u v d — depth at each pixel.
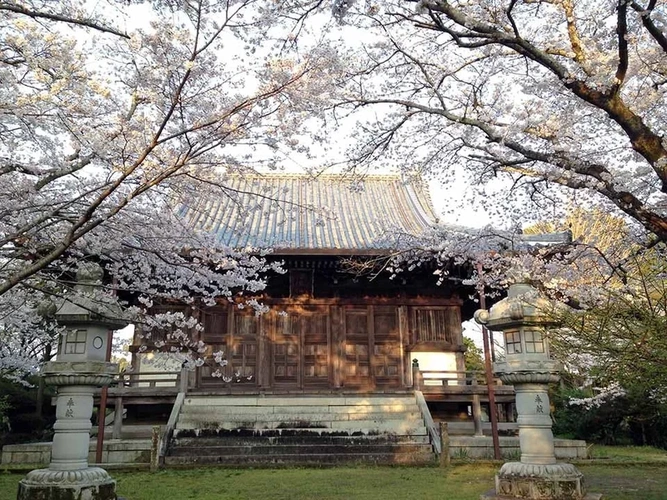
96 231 8.99
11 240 7.61
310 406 18.67
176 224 10.04
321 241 20.80
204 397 19.09
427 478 12.82
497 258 12.53
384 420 17.83
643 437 21.34
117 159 7.52
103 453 15.57
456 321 21.58
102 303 9.13
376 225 22.81
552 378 9.37
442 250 13.68
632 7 6.98
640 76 9.05
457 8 8.11
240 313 21.05
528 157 8.55
